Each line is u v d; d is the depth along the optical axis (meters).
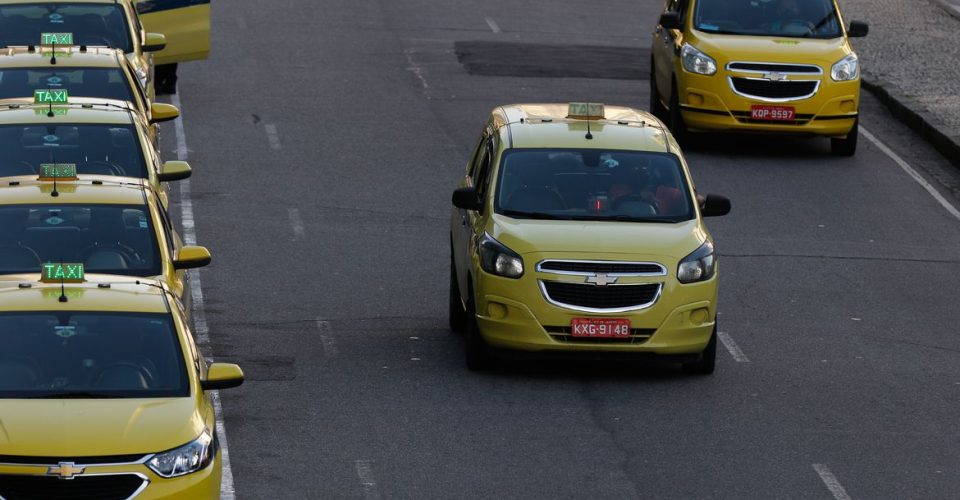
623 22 126.94
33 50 69.44
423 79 104.31
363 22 121.31
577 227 54.50
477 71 107.00
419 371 55.06
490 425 49.62
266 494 43.25
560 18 127.00
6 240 46.84
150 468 36.03
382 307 63.09
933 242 75.56
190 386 38.91
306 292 64.56
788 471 46.53
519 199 55.88
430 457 46.62
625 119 60.81
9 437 35.94
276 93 99.12
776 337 60.66
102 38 76.56
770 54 87.50
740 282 67.75
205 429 37.69
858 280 68.94
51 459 35.59
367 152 87.12
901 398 53.97
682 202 56.47
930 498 44.81
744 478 45.81
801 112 87.50
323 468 45.41
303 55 109.75
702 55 88.12
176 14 92.06
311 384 53.22
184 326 40.94
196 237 71.44
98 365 39.09
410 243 72.25
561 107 62.47
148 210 48.69
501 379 54.47
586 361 57.09
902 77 106.12
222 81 101.50
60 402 37.50
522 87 103.06
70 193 48.75
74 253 46.78
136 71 72.81
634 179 56.91
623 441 48.59
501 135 58.69
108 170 56.00
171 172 58.53
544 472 45.69
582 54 113.75
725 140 94.19
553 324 52.72
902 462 47.72
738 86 87.56
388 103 97.88
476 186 59.03
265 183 80.56
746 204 80.00
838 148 90.50
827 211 79.62
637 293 53.06
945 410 52.88
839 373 56.53
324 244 71.38
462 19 124.38
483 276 53.50
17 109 58.09
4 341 39.38
